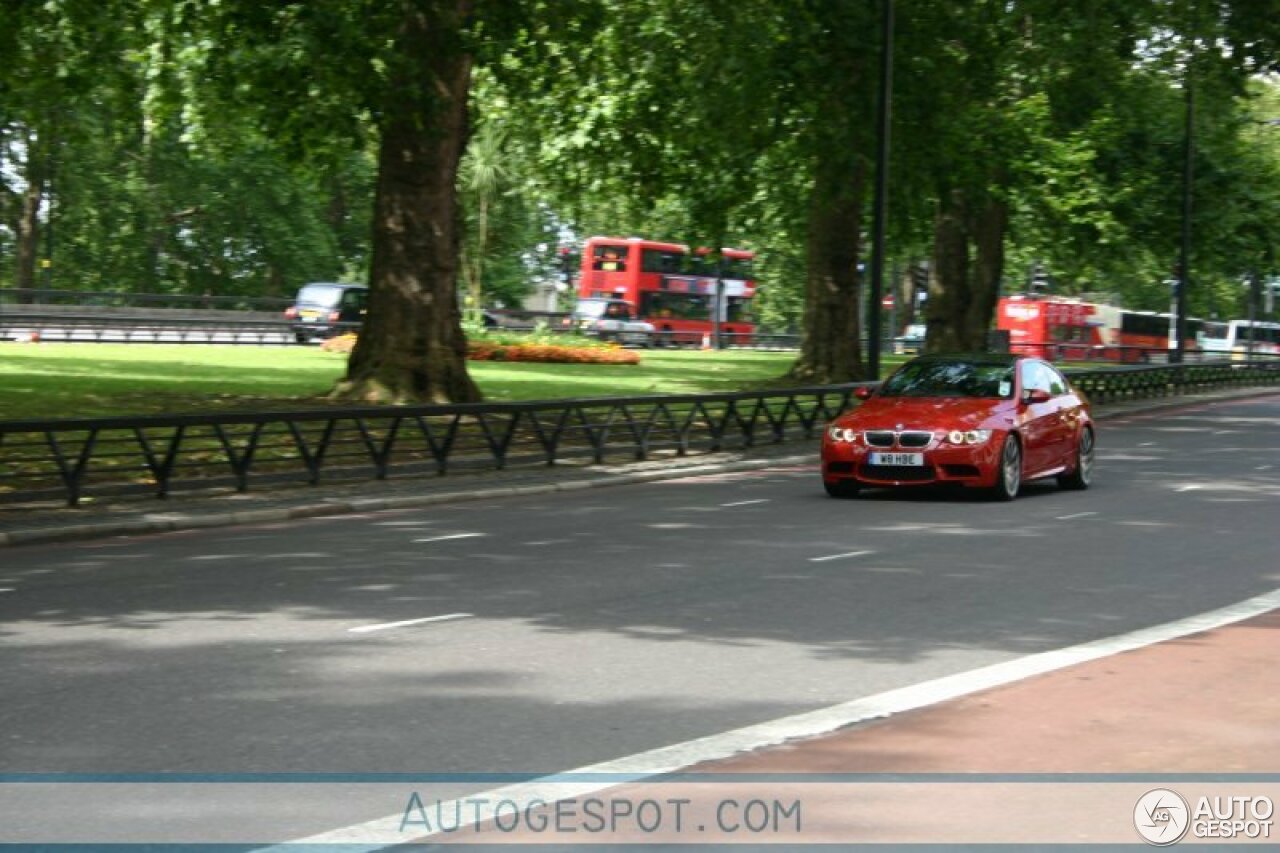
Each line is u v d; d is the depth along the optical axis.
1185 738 9.61
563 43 38.78
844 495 26.39
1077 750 9.30
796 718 10.18
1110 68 57.53
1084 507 24.48
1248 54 52.91
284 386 43.50
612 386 51.06
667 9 45.69
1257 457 35.12
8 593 15.41
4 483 22.53
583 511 23.86
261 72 34.44
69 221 92.88
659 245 102.69
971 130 49.78
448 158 37.22
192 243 97.38
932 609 14.84
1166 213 63.88
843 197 47.88
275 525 21.97
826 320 53.03
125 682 11.29
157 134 43.06
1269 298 94.38
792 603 15.10
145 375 45.84
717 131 47.25
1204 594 15.86
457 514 23.50
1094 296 140.62
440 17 34.78
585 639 13.14
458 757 9.26
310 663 12.02
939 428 25.00
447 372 37.00
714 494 26.77
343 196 108.19
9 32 34.22
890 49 41.41
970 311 62.62
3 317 67.50
